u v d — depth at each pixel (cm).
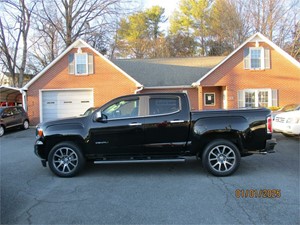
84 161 651
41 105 1942
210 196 500
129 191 535
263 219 404
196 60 2450
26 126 1823
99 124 642
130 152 644
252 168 690
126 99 655
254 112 630
